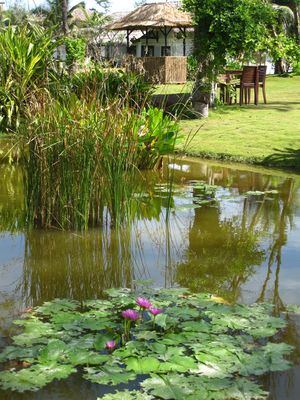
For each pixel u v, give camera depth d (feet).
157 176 21.21
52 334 8.98
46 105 15.34
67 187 14.56
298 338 8.95
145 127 22.07
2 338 8.93
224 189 19.27
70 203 14.66
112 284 11.28
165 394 7.39
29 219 14.88
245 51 38.32
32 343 8.70
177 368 7.97
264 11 37.35
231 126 31.81
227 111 38.52
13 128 28.66
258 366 8.07
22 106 17.47
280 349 8.51
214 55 36.45
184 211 16.55
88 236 14.24
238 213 16.34
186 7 36.35
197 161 24.27
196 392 7.45
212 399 7.31
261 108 40.83
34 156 14.62
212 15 35.29
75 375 7.89
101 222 15.19
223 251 13.28
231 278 11.63
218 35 35.73
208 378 7.77
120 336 8.79
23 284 11.28
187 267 12.24
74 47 46.19
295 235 14.43
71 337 8.88
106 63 19.35
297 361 8.25
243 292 10.90
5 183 20.17
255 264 12.44
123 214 15.25
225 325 9.25
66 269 12.10
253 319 9.55
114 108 16.55
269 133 29.40
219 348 8.49
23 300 10.50
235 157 24.44
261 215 16.14
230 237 14.25
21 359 8.21
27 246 13.51
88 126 14.52
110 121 15.06
